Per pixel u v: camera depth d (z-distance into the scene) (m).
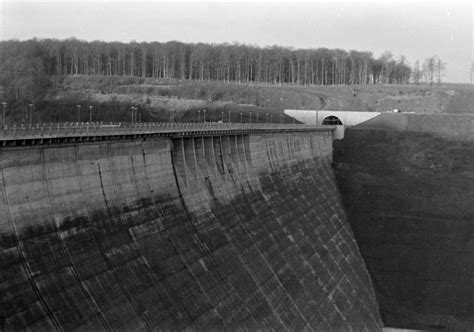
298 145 115.56
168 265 52.78
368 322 82.19
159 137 60.47
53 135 43.91
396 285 95.00
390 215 112.44
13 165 40.91
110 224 49.47
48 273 40.75
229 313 55.28
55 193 44.47
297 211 91.06
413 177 123.00
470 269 96.62
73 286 41.88
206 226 63.59
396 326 86.38
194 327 49.72
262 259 68.44
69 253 43.53
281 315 63.28
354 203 117.38
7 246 39.09
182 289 51.91
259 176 88.88
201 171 70.00
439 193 116.94
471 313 87.75
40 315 38.12
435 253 101.19
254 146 90.12
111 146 52.19
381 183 122.94
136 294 46.56
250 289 61.41
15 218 40.44
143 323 45.03
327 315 72.69
